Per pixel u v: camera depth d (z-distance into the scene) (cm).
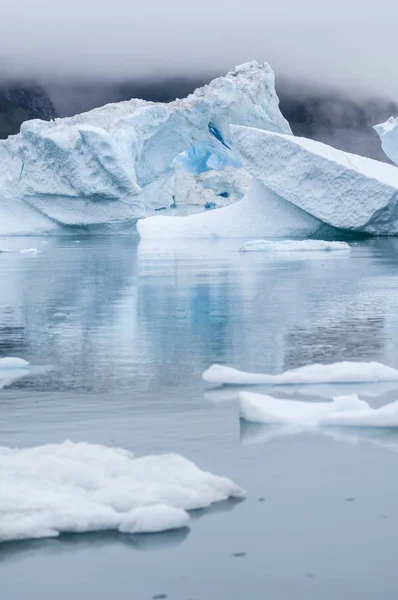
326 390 2066
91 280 5612
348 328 3164
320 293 4528
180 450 1522
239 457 1473
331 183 11294
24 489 1203
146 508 1152
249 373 2219
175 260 7688
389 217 11381
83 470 1296
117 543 1095
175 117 17138
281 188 11631
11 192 15062
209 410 1848
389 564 1030
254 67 18412
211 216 12725
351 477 1354
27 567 1030
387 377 2181
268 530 1134
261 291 4656
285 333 3052
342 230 11544
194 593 966
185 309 3828
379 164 11812
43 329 3250
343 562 1038
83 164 14075
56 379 2238
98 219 14525
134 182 14200
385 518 1173
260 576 1005
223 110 17538
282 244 9250
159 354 2628
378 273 5988
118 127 16050
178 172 18188
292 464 1429
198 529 1139
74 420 1767
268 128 18162
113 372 2333
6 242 12588
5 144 15625
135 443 1572
